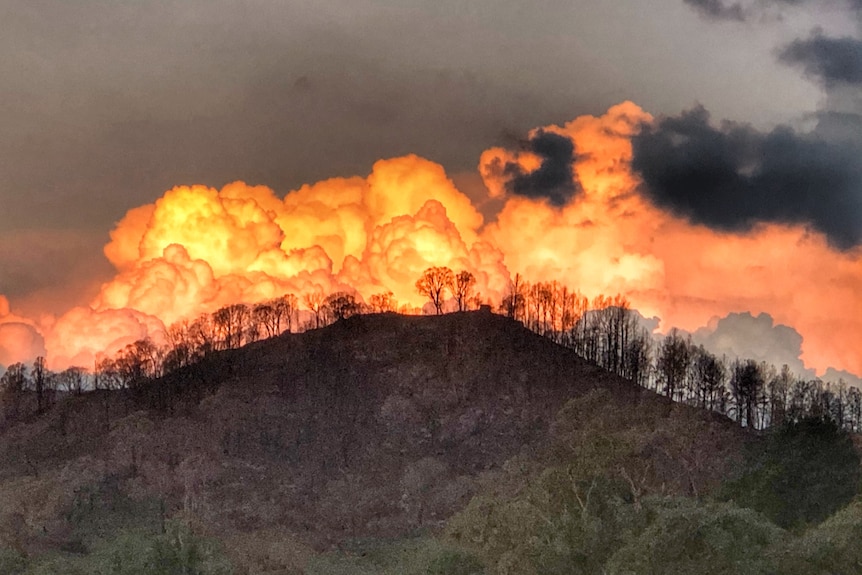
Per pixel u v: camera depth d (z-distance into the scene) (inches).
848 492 4097.0
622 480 4136.3
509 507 3978.8
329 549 6220.5
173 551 4025.6
